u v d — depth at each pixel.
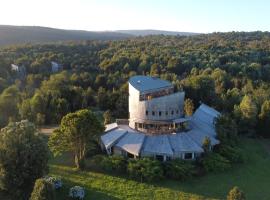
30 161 64.81
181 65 198.00
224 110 132.75
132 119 94.94
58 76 165.12
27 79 181.75
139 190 70.56
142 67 199.50
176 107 93.38
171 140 86.44
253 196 70.69
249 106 113.25
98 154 87.12
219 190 72.31
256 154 95.81
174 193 70.00
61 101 123.75
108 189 70.50
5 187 64.12
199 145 85.88
